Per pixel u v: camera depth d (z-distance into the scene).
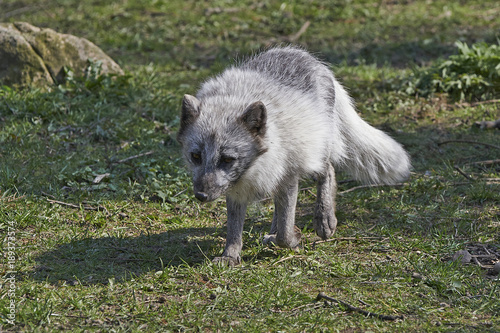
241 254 9.16
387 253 9.14
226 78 9.10
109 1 28.23
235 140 7.91
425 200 11.18
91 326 6.93
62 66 15.94
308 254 9.03
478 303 7.52
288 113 8.52
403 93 16.77
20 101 14.40
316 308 7.46
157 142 13.55
